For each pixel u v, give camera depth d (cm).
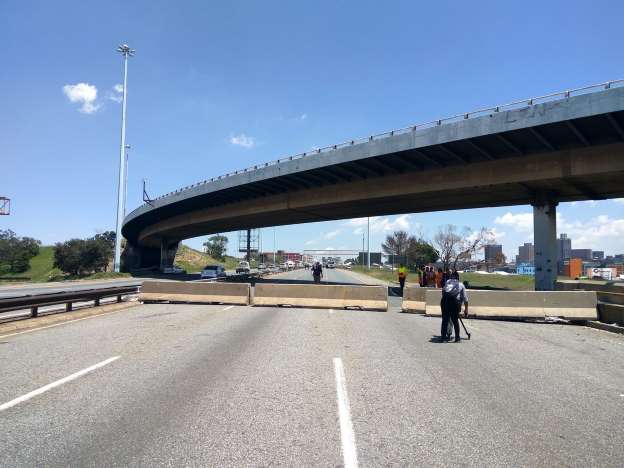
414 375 814
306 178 3719
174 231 7069
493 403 654
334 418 584
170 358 930
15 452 474
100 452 474
